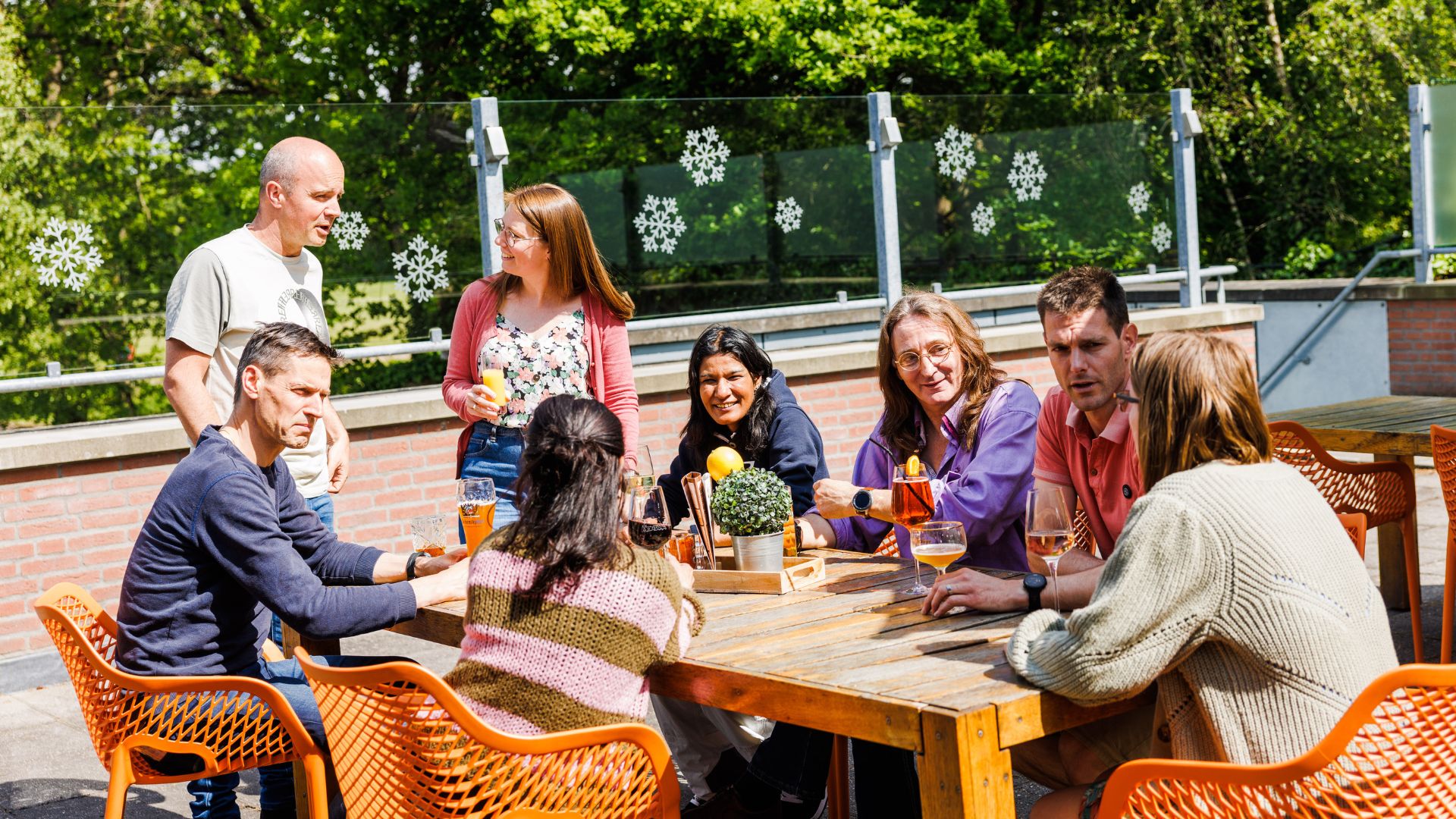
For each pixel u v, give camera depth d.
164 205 6.10
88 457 5.62
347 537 6.23
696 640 2.61
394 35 14.86
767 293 7.61
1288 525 2.08
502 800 2.34
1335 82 14.69
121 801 2.83
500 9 13.45
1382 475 4.75
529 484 2.47
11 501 5.49
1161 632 2.07
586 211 7.05
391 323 6.59
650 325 7.25
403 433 6.38
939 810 2.05
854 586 3.00
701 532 3.33
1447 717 1.94
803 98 7.63
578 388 4.16
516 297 4.20
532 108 6.89
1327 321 11.75
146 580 2.88
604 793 2.40
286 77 14.89
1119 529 3.18
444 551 3.36
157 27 14.70
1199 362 2.18
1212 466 2.15
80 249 5.95
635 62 14.43
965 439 3.39
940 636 2.50
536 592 2.39
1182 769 2.07
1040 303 3.17
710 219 7.42
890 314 3.50
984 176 8.23
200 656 2.92
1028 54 14.98
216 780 3.53
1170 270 8.96
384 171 6.53
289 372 2.95
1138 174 8.77
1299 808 2.01
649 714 4.85
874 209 7.91
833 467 7.74
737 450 3.89
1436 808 1.96
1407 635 5.22
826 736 3.08
